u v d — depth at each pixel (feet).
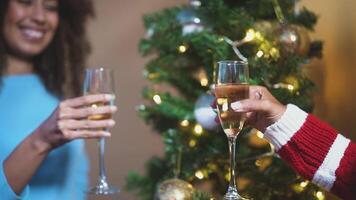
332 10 6.25
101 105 4.46
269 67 5.10
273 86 5.18
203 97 5.16
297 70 5.21
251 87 4.20
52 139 4.42
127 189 6.55
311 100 5.36
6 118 5.00
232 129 3.98
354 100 5.97
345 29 6.07
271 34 5.17
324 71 6.42
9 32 5.07
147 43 5.98
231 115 3.94
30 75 5.27
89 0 5.55
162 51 5.93
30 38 5.08
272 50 5.12
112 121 4.44
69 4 5.37
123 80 9.20
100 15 9.20
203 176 5.52
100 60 9.22
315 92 5.47
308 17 5.71
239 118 3.95
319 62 6.48
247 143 5.65
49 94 5.32
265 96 4.21
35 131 4.48
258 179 5.41
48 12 5.10
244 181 5.71
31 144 4.46
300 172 4.12
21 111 5.05
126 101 9.20
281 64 5.17
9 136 4.93
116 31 9.20
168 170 6.31
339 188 4.08
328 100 6.38
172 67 6.07
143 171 9.15
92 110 4.37
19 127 4.98
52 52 5.36
